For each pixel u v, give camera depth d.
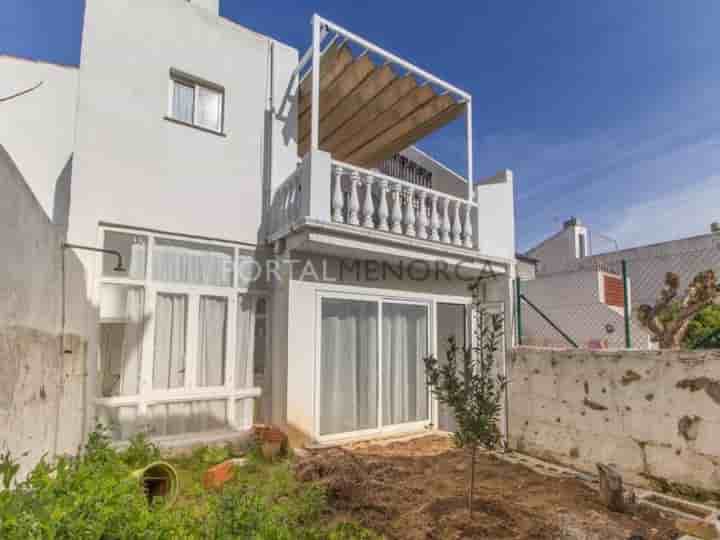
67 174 6.41
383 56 6.53
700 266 11.21
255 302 6.86
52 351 3.71
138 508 2.60
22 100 6.34
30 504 2.15
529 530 3.70
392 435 7.14
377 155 9.99
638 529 3.83
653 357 5.17
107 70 5.90
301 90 7.84
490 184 8.16
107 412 5.52
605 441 5.57
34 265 3.14
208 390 6.21
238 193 6.82
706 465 4.62
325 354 6.69
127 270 5.85
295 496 4.32
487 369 4.17
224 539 2.80
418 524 3.79
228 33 6.98
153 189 6.10
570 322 12.07
